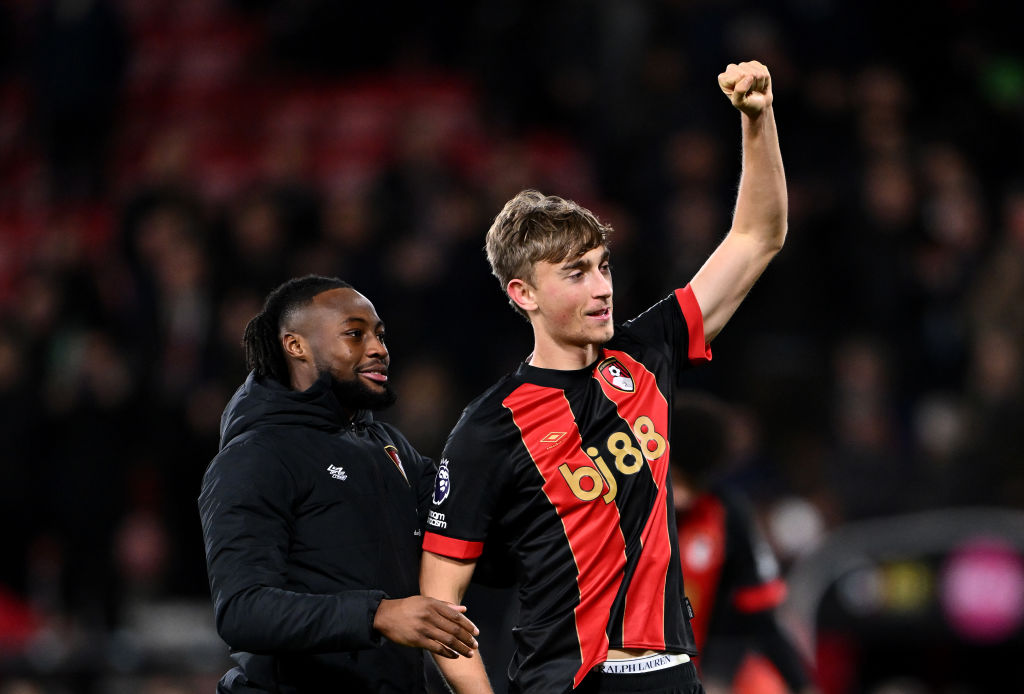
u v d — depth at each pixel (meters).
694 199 35.66
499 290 35.31
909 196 35.31
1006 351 31.77
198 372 35.00
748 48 37.53
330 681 13.07
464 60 46.88
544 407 13.27
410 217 37.22
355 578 13.15
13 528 35.16
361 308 13.93
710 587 18.72
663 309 14.05
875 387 32.69
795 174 35.97
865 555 23.83
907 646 24.61
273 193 38.66
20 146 52.28
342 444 13.62
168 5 55.34
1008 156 38.56
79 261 38.56
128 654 25.11
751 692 18.64
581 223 13.23
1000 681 24.83
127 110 50.44
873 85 37.56
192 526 33.78
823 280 34.31
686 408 18.56
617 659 12.92
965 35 40.84
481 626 19.97
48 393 36.25
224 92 49.91
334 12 47.78
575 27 41.44
